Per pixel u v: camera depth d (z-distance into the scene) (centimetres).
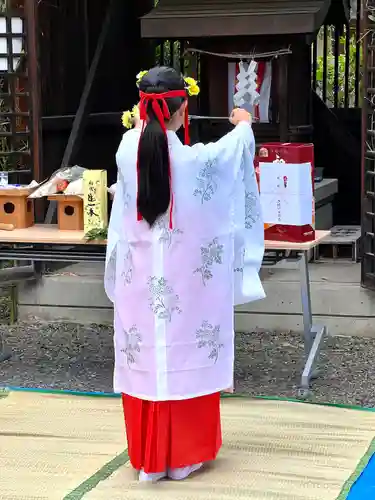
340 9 621
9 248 431
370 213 491
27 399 404
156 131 289
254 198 321
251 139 317
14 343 504
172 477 312
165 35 525
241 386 429
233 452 337
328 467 321
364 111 488
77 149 595
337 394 416
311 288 507
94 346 499
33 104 524
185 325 297
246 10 518
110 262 316
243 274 320
